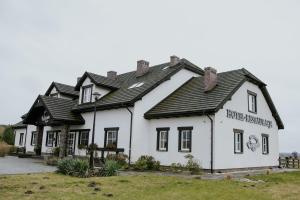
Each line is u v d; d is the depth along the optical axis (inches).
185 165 769.6
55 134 1113.4
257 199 409.4
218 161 733.9
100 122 959.6
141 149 860.0
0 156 1104.8
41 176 520.1
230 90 786.8
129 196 390.6
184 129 793.6
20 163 832.9
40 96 1051.3
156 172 719.1
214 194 426.0
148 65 1096.8
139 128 861.2
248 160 848.3
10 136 1585.9
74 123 1023.6
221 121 760.3
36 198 351.3
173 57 1023.0
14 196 354.9
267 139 960.9
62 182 459.2
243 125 845.8
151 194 410.3
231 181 557.9
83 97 1064.2
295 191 493.7
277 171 850.8
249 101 902.4
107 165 612.1
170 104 872.3
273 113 1006.4
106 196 383.2
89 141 987.9
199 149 754.8
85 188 425.4
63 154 1012.5
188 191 441.4
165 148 834.8
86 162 592.1
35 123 1130.0
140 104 871.7
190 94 879.7
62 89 1247.5
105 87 1042.1
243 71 878.4
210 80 849.5
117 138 888.9
